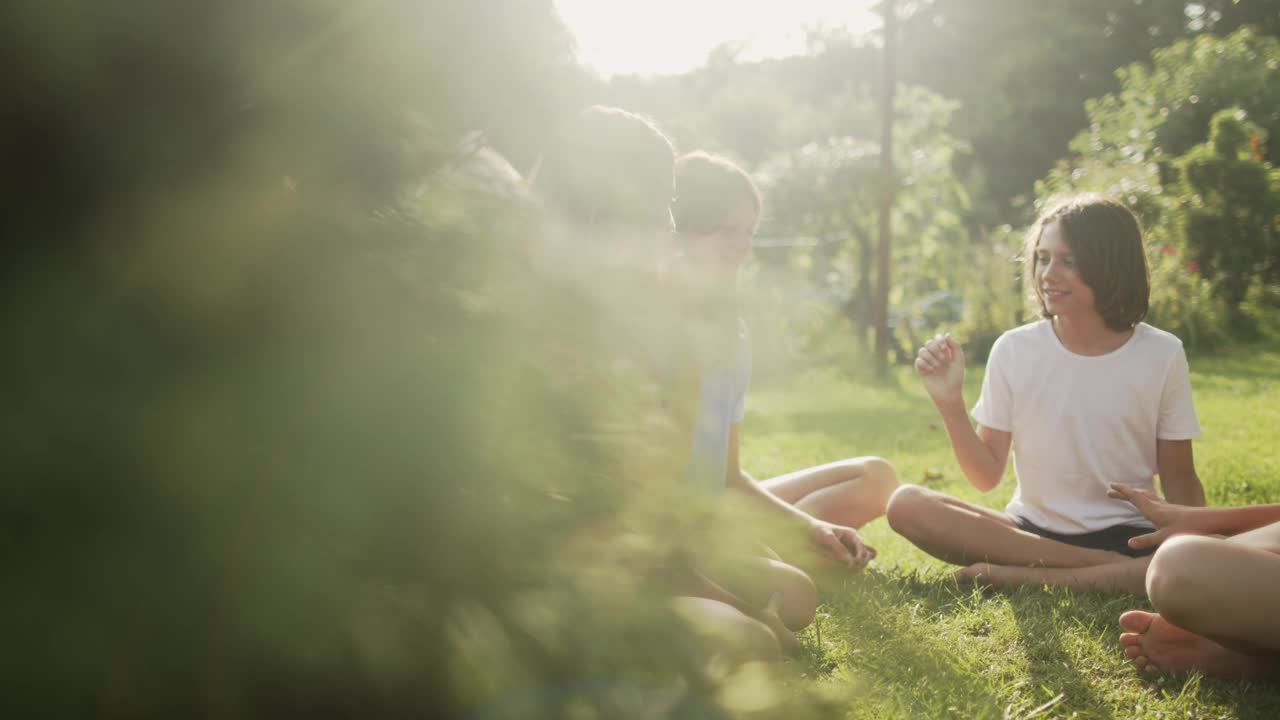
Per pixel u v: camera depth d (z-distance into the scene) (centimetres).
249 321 71
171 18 71
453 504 72
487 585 72
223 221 71
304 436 69
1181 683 234
